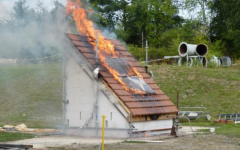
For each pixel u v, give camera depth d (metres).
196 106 24.11
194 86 26.75
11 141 13.70
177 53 41.16
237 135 15.36
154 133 15.62
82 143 13.24
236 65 33.44
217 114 21.52
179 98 25.42
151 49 43.31
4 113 23.39
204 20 47.25
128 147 12.35
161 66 31.03
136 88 15.93
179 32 46.16
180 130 17.36
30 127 18.28
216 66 33.22
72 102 16.02
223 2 45.25
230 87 26.23
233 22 44.34
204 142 13.58
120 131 14.84
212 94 25.48
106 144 13.01
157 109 15.70
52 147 12.25
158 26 47.88
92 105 15.54
